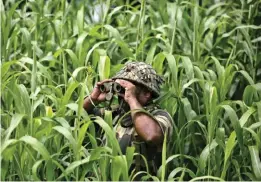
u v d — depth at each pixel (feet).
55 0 34.96
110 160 23.89
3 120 24.93
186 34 32.63
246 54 33.37
